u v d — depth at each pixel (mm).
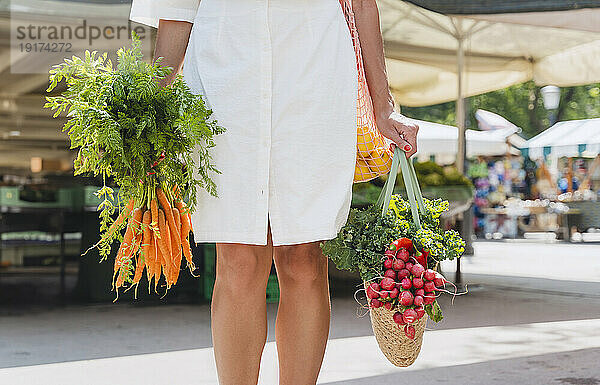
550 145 16875
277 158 2062
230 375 2154
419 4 7535
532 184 21562
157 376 4305
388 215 2256
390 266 2150
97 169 1948
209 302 7477
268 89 2061
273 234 2072
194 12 2215
